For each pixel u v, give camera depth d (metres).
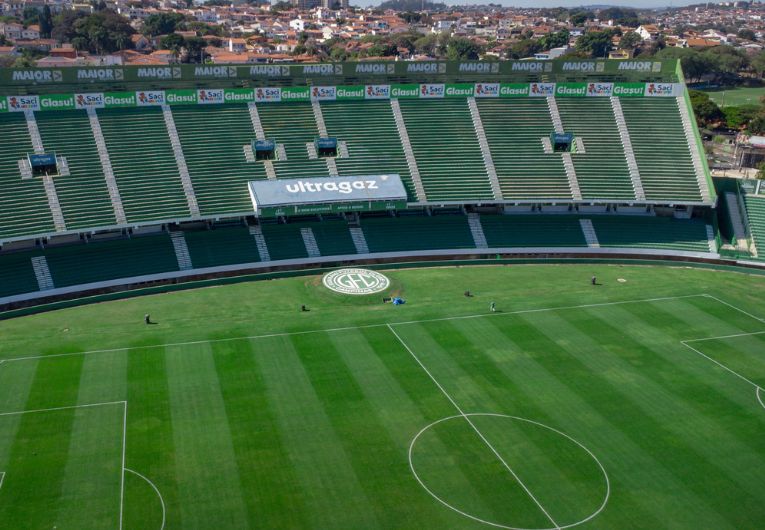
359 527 38.84
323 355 58.44
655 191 88.12
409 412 50.41
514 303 70.62
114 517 38.94
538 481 43.38
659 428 49.50
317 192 81.31
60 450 44.66
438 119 93.50
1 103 78.69
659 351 61.12
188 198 79.06
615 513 40.72
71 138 79.88
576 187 88.12
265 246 79.50
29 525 38.09
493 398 52.66
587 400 52.81
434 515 40.03
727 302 72.56
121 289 71.69
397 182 84.94
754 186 90.38
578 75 98.06
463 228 86.25
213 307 68.00
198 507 39.94
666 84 97.25
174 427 47.59
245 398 51.47
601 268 82.50
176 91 86.25
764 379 56.91
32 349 57.91
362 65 93.44
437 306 69.38
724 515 40.84
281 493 41.38
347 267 79.31
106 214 74.94
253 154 85.25
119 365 55.62
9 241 69.44
